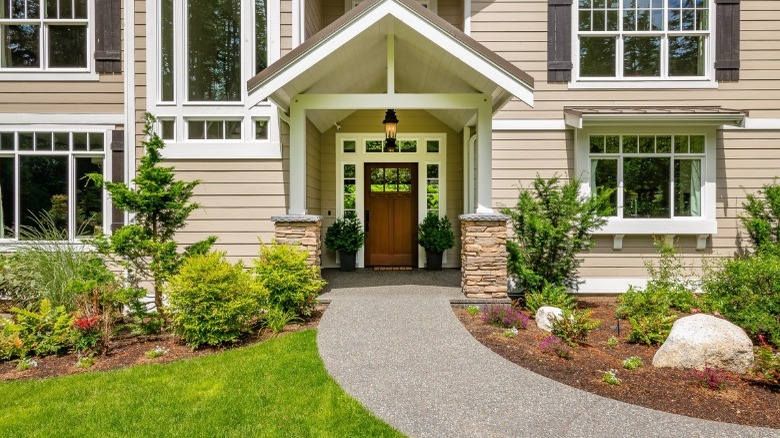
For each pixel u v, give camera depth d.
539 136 7.90
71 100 7.42
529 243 6.73
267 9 7.25
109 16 7.39
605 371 4.25
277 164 7.33
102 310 5.45
